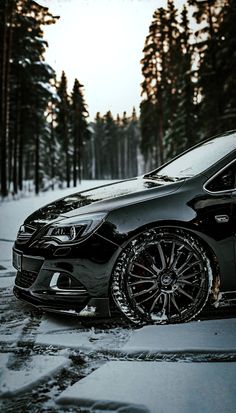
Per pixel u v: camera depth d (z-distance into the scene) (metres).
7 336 2.67
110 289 2.79
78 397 1.88
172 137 34.44
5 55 19.42
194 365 2.22
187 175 3.31
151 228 2.83
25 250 3.00
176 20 37.31
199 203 2.90
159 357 2.34
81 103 46.78
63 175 51.31
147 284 2.89
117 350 2.42
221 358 2.30
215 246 2.88
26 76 24.28
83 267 2.75
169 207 2.87
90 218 2.82
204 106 22.70
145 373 2.13
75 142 45.53
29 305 3.34
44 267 2.85
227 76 20.16
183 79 30.50
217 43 22.27
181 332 2.68
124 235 2.77
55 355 2.38
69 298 2.79
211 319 2.95
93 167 97.25
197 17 23.50
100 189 3.75
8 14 19.84
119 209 2.84
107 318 2.98
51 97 27.77
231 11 20.03
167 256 2.89
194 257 2.91
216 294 2.93
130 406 1.81
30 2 22.19
